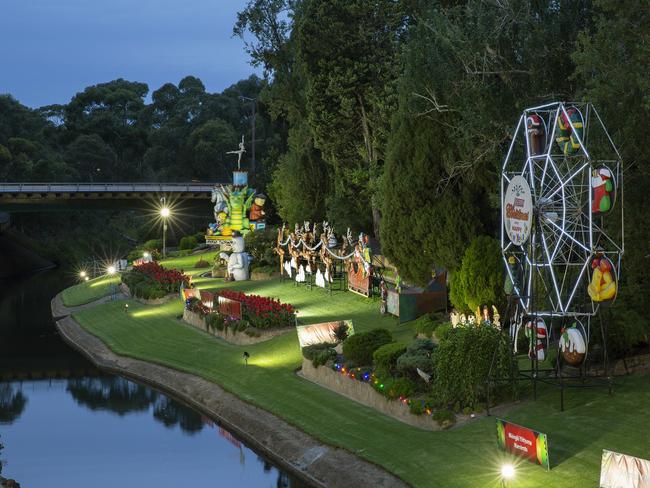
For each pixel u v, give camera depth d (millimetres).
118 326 65062
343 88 67062
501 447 27266
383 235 48125
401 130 46781
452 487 25984
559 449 26641
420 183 45938
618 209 32062
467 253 41938
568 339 30312
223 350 50594
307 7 72688
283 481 32312
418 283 48156
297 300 62000
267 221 103938
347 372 37406
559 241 30625
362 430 32344
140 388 49438
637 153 32375
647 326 33406
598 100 32969
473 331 31234
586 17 42031
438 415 30484
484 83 43188
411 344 34625
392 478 27922
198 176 184125
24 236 153875
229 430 39281
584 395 30562
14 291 107000
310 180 83875
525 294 33875
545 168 31109
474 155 44188
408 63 45812
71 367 56219
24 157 175625
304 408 36750
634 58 31859
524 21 42375
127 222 190250
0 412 45062
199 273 86000
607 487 23031
